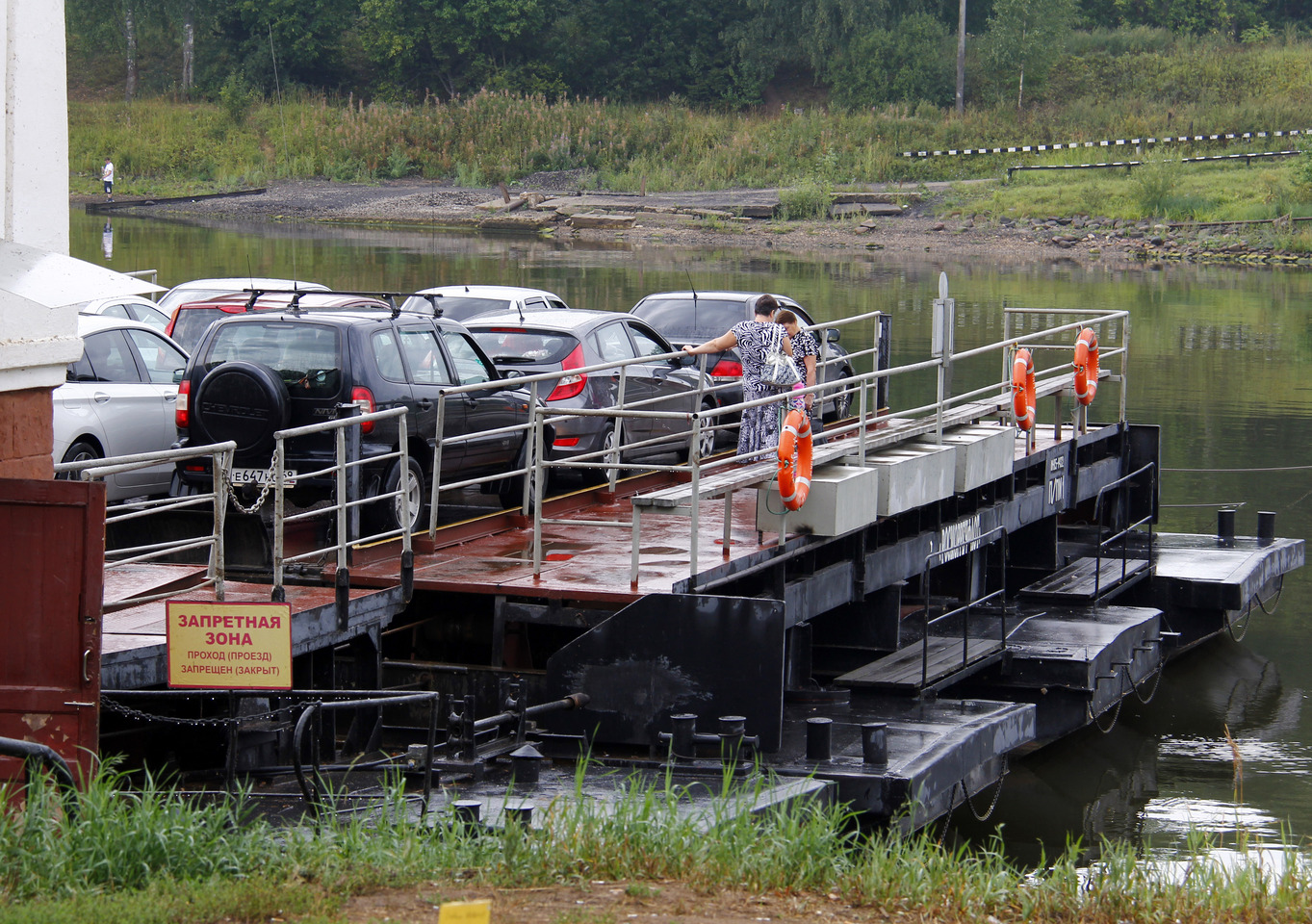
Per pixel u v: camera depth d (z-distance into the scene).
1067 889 9.73
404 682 13.66
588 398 19.50
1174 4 123.12
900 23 112.75
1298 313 49.91
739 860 9.41
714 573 13.72
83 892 8.39
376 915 8.28
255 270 50.41
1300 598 23.81
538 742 12.77
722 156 91.19
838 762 12.41
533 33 116.44
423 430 16.30
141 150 98.31
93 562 10.35
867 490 15.33
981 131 94.25
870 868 9.52
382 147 96.25
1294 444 30.80
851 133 93.19
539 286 48.72
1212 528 24.75
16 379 10.71
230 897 8.30
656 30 117.06
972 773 13.80
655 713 12.66
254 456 15.25
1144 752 16.48
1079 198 77.56
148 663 11.50
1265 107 93.75
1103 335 44.31
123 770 12.02
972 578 19.05
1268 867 12.18
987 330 43.38
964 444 17.69
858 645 16.59
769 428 16.89
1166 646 20.05
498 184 92.06
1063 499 21.31
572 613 13.45
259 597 12.95
